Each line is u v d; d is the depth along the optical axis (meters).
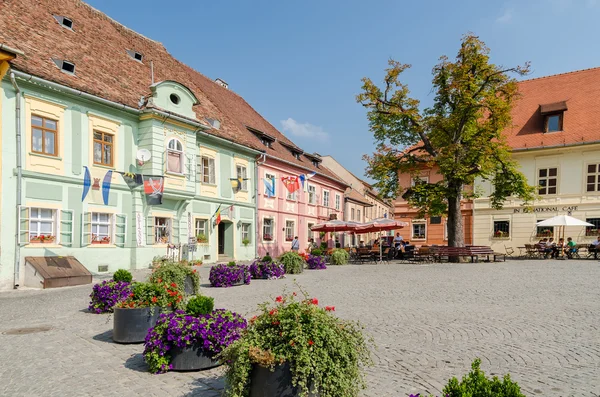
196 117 21.89
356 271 18.47
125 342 6.61
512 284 12.76
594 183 27.34
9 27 15.14
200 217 21.84
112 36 21.75
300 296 11.12
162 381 4.99
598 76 30.75
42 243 14.36
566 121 29.08
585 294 10.68
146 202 18.47
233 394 3.85
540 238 28.84
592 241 26.89
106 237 16.88
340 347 3.90
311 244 30.59
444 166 21.66
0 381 5.02
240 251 25.12
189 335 5.25
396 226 25.88
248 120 29.97
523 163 29.59
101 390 4.72
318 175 35.44
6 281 13.21
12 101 13.68
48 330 7.53
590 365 5.29
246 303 10.02
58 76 15.21
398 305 9.60
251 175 26.39
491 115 22.34
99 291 9.05
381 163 24.41
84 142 16.09
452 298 10.45
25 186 13.97
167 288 7.14
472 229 31.62
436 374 5.05
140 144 18.50
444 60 22.44
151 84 20.53
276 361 3.74
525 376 4.93
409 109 23.28
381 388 4.62
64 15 19.06
